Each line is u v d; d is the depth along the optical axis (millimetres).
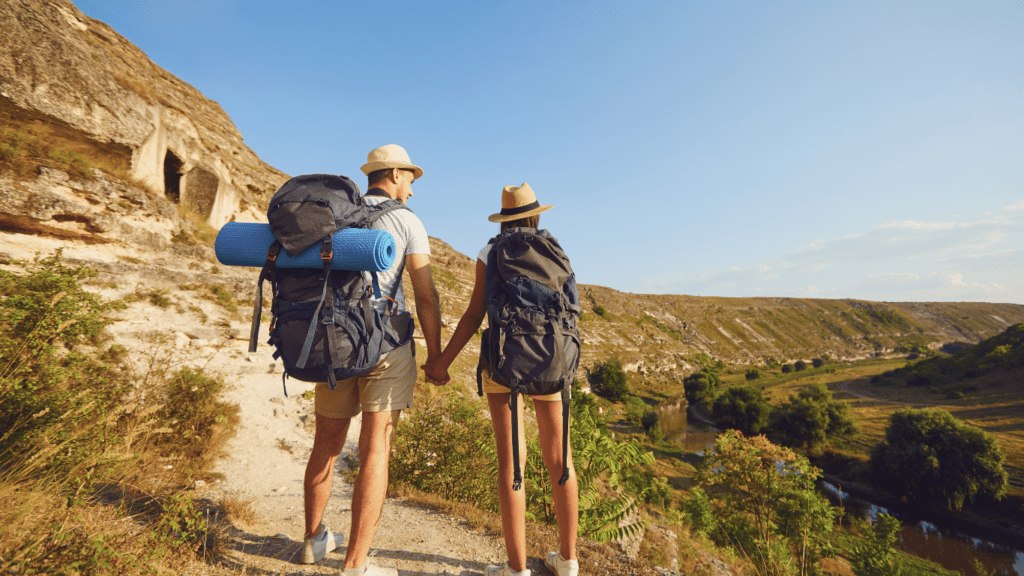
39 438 2127
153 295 9922
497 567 1848
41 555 1371
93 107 11844
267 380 8438
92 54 13117
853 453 37375
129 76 16031
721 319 136750
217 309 11062
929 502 28609
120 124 12523
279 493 3887
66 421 2416
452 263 67688
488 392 1784
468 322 1828
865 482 32812
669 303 139375
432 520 2896
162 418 4195
